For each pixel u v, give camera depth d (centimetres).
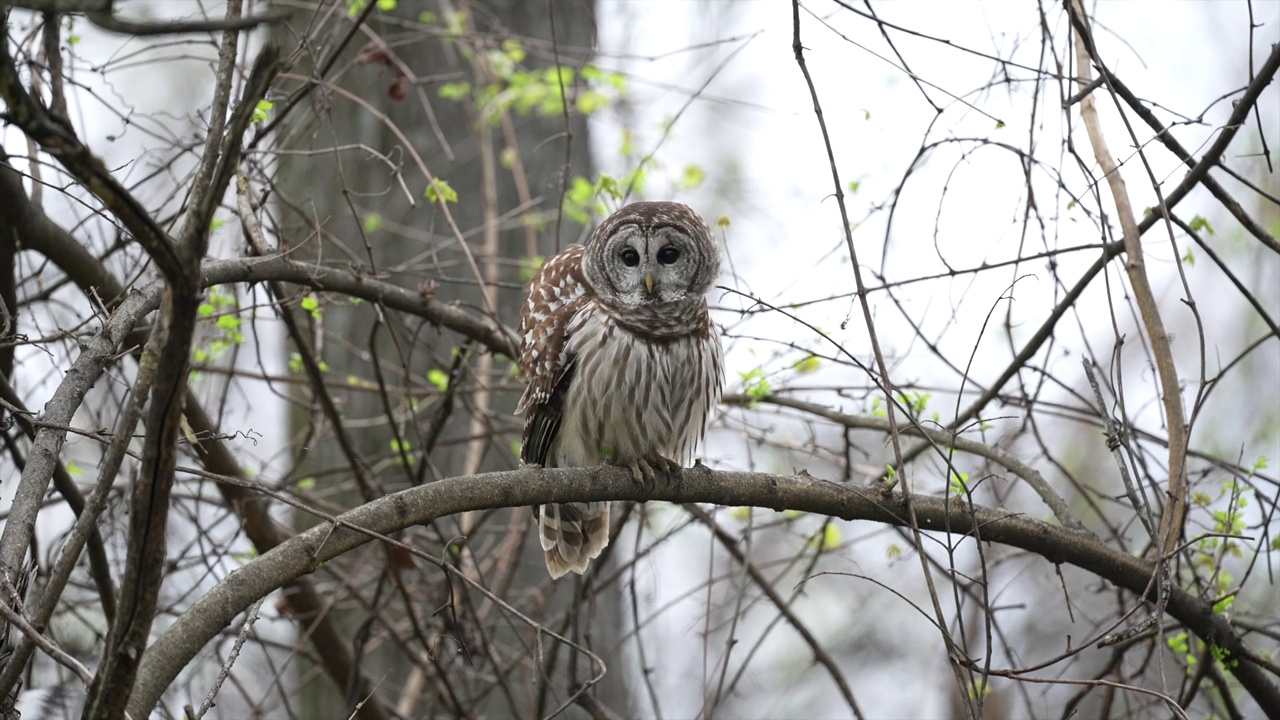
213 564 1132
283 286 1159
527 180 1562
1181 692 984
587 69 1316
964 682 742
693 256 1017
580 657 1480
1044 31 895
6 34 470
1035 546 906
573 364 1027
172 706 1231
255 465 1597
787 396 1234
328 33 1139
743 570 1042
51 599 620
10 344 773
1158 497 937
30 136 457
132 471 532
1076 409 1095
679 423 1044
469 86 1347
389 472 1478
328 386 1239
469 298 1477
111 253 1066
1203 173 916
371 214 1391
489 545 1449
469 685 1302
